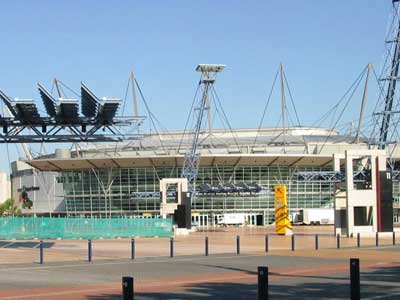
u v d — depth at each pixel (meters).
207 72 112.56
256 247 41.75
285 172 118.44
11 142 31.34
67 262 29.45
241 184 110.56
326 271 23.77
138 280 21.25
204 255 33.94
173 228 69.38
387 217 55.88
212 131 141.12
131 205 117.38
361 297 16.00
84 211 121.06
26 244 47.66
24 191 146.62
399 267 25.30
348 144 122.75
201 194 114.12
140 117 31.20
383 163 56.28
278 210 66.88
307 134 138.00
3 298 16.45
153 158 112.31
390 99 100.31
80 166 117.62
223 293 17.62
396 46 98.31
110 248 41.59
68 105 28.16
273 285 19.14
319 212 111.75
